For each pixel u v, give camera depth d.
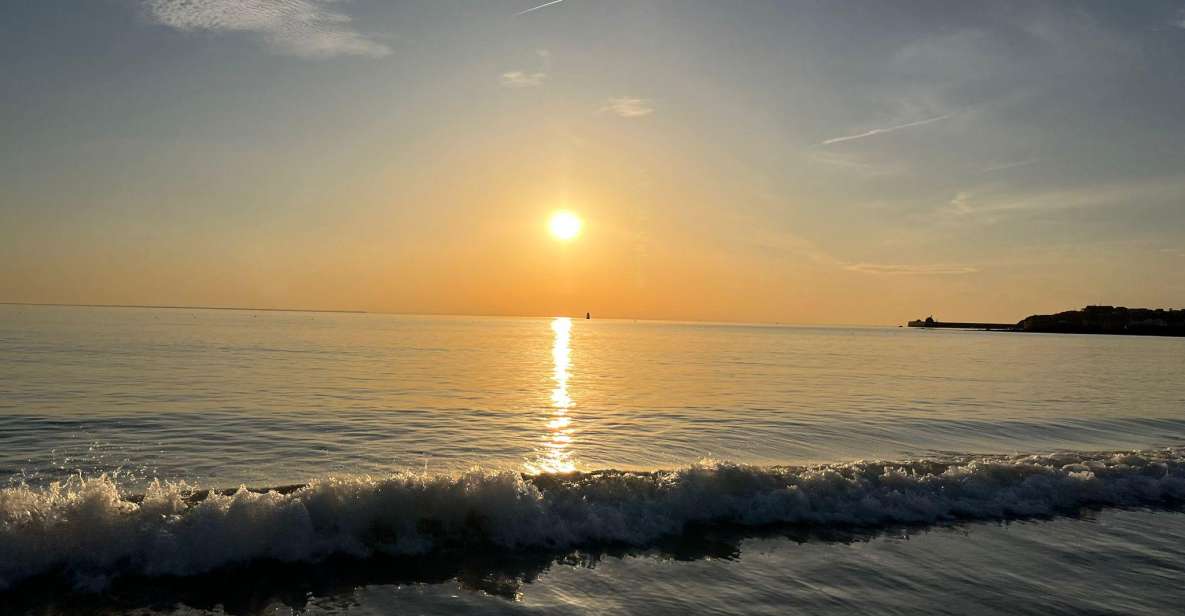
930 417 27.30
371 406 27.41
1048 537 12.15
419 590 9.23
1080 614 8.92
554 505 11.94
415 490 11.28
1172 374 53.25
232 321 191.50
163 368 41.53
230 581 9.31
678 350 87.19
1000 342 135.12
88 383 32.62
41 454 17.03
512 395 32.88
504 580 9.63
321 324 184.00
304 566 9.90
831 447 20.56
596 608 8.77
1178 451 18.11
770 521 12.55
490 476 11.82
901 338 163.25
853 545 11.47
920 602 9.18
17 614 8.16
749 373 49.47
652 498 12.62
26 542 9.26
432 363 53.25
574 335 159.00
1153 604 9.30
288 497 10.68
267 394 30.31
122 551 9.55
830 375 48.53
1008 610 8.98
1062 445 21.89
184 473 15.48
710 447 20.23
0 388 30.06
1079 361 70.94
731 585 9.64
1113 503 14.45
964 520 13.02
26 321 138.38
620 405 29.77
